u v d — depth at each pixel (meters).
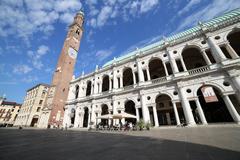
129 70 37.94
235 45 28.06
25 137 14.50
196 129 17.25
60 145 9.12
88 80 43.38
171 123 28.61
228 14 29.80
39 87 70.19
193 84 23.31
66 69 51.50
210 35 24.61
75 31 60.94
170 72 34.50
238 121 17.86
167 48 28.70
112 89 34.69
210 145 7.26
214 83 21.48
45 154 6.38
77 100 42.00
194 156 5.35
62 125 42.66
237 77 19.47
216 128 16.25
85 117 43.47
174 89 25.06
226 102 19.86
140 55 32.44
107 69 39.03
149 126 23.28
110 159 5.39
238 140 8.12
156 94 26.86
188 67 32.31
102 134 17.81
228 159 4.71
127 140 10.97
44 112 46.06
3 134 17.70
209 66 22.86
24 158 5.62
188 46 26.77
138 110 28.42
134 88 29.89
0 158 5.57
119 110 31.36
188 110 22.09
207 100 21.22
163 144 8.43
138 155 5.91
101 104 35.66
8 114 92.81
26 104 75.44
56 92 46.38
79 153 6.56
